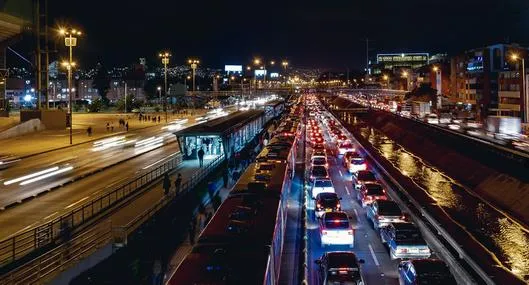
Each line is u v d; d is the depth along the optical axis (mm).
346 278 20625
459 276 23531
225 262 17781
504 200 43906
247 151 65812
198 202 38969
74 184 41906
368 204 34750
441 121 100062
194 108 172750
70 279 21188
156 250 28047
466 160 60094
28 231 24281
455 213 38969
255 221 23266
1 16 88500
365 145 79312
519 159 47719
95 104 149875
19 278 20078
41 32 93500
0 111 102375
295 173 53438
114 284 23031
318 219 32500
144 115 124938
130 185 39062
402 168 62531
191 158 55094
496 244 31078
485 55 127812
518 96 109188
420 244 25219
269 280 18047
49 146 67125
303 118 121500
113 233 25422
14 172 47938
